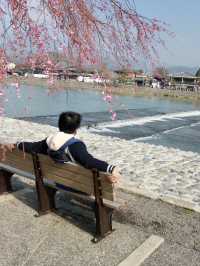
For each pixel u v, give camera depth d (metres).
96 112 32.16
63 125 5.00
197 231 5.34
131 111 35.09
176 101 67.56
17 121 17.06
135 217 5.75
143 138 19.31
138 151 11.63
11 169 6.08
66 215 5.73
